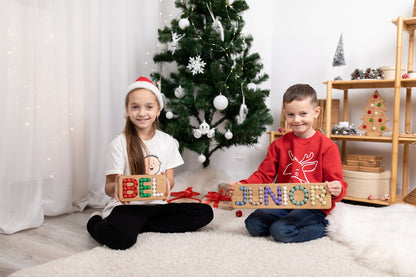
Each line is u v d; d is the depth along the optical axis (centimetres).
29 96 147
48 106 163
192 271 98
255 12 262
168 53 202
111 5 202
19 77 146
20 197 145
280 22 261
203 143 192
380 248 107
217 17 197
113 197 141
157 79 204
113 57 204
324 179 136
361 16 227
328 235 130
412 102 210
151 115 140
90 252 113
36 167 150
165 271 98
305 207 125
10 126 142
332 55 239
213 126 210
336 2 236
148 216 132
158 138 150
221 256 109
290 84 259
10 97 142
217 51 196
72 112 182
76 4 177
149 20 229
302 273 97
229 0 191
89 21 187
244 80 197
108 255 110
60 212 165
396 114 180
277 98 265
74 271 98
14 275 96
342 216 129
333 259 108
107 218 126
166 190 130
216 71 186
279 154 147
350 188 197
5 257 115
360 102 228
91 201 187
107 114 194
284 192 126
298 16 253
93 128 188
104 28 192
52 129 163
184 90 191
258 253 112
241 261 105
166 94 203
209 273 97
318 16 244
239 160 240
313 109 136
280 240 123
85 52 187
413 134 182
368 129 212
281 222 124
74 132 182
